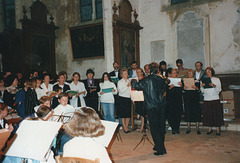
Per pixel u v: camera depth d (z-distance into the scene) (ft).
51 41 40.78
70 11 41.50
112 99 24.29
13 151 7.86
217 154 16.03
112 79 27.61
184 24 37.29
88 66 39.34
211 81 21.91
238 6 33.04
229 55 33.91
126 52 36.94
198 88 22.77
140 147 18.47
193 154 16.20
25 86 18.21
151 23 39.60
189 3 36.78
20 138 8.02
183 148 17.80
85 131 6.76
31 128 8.10
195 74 24.43
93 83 26.02
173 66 38.14
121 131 25.08
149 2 39.75
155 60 39.42
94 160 6.08
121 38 35.81
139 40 40.47
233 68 33.68
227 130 24.03
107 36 34.96
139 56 40.04
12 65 35.91
